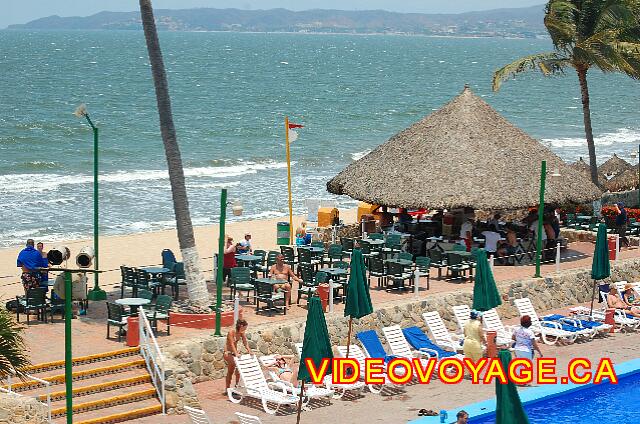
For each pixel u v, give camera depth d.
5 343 18.94
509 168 33.09
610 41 42.78
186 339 23.81
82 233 51.72
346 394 23.27
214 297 27.28
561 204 33.31
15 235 50.75
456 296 28.91
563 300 31.75
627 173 49.94
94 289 28.12
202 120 120.94
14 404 19.38
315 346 20.00
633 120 137.38
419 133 34.69
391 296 28.62
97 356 22.59
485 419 21.56
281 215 58.16
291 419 21.41
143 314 22.83
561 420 21.95
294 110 139.50
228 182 72.69
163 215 57.34
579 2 43.88
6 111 123.25
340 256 31.61
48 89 160.25
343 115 134.38
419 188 32.44
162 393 21.58
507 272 32.12
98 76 197.00
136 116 121.81
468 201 31.72
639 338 28.61
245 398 22.69
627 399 23.38
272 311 26.72
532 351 24.45
